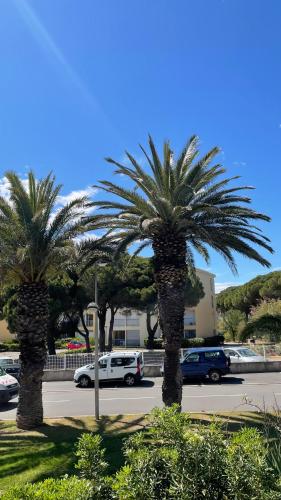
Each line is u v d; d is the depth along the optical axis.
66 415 15.16
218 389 20.39
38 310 13.09
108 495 3.05
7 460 8.87
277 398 16.88
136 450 3.50
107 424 12.48
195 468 3.02
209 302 61.94
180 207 12.54
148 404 17.06
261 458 3.04
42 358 12.95
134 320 59.09
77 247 14.21
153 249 13.89
